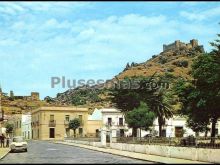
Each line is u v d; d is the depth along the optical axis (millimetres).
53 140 95500
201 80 40000
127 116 66500
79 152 42688
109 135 56406
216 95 37875
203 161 28016
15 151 43281
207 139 28703
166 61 198000
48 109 102938
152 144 38875
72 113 104312
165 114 71062
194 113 41906
